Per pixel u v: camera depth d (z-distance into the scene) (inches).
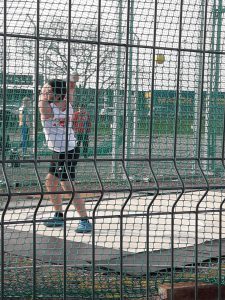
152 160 215.8
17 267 295.1
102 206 388.8
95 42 204.2
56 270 304.2
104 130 372.5
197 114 354.3
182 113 349.4
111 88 333.1
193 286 276.5
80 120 341.4
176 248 334.6
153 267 310.8
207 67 360.5
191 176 342.0
